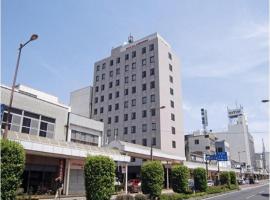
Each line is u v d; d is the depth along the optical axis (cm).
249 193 3759
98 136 3528
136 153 3766
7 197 1260
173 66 6694
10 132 2155
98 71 7288
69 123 3086
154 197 2430
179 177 3056
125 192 3259
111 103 6656
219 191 3731
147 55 6394
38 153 2341
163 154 4300
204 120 8844
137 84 6319
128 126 6125
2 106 1877
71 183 2794
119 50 7150
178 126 6231
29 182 2425
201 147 8181
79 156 2634
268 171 16838
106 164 1869
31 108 2650
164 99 5978
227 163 9256
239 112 13675
